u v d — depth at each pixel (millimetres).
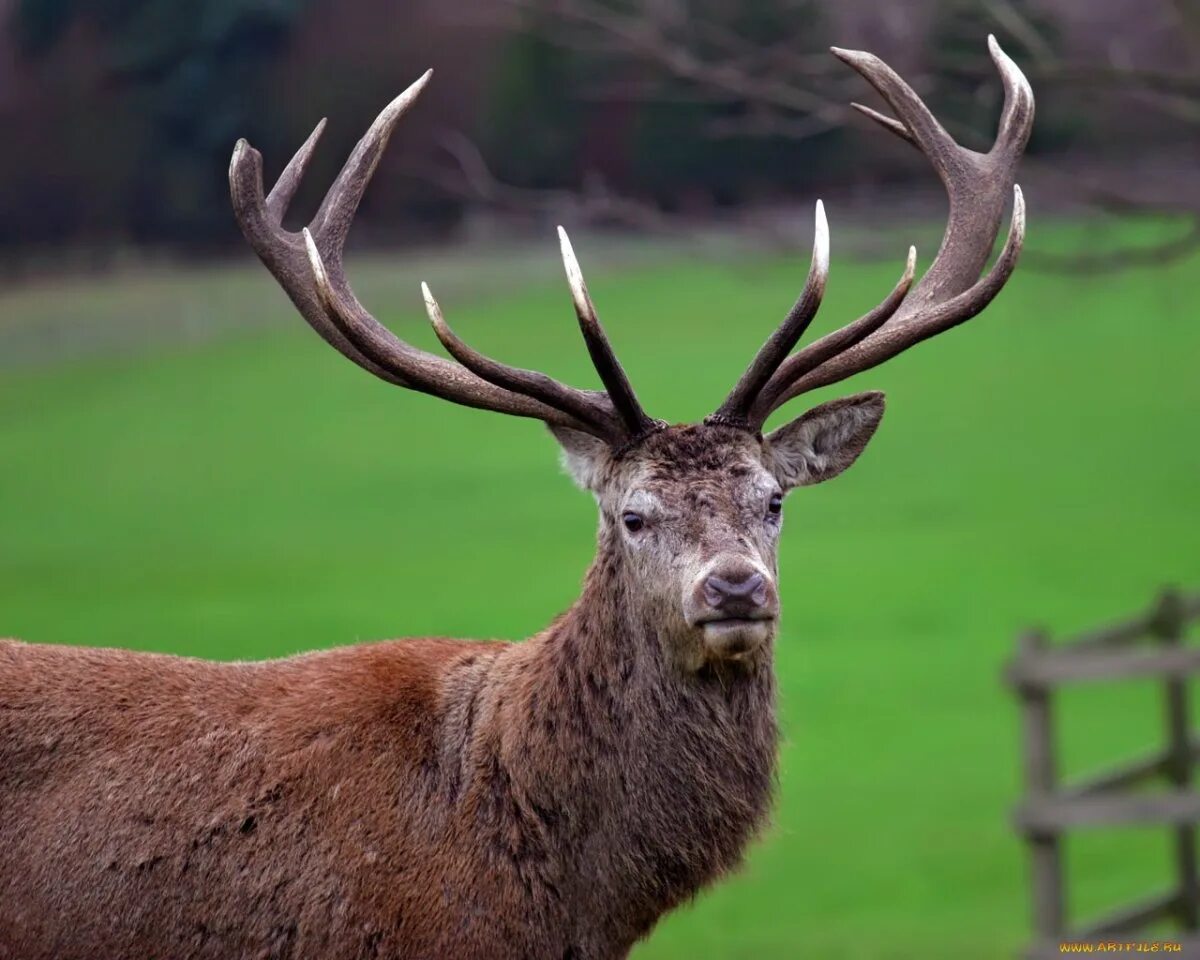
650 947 30922
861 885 34094
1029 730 25188
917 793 40312
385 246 101625
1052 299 30609
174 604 60906
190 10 103688
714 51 30281
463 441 92938
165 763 14047
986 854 35656
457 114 72438
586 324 14008
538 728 13758
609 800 13641
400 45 89375
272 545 71812
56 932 13820
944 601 58312
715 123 24438
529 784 13648
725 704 13766
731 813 13781
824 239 14102
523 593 60031
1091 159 27578
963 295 15172
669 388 81750
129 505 81500
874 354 15148
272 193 15734
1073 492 74812
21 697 14312
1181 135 27125
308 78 93188
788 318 14195
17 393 108625
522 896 13508
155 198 113438
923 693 48656
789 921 32062
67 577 67062
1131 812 24656
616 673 13805
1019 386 96312
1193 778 26312
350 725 14141
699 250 24609
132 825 13859
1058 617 55625
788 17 30297
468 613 56844
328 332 15227
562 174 55875
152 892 13742
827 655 52719
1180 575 60625
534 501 78438
